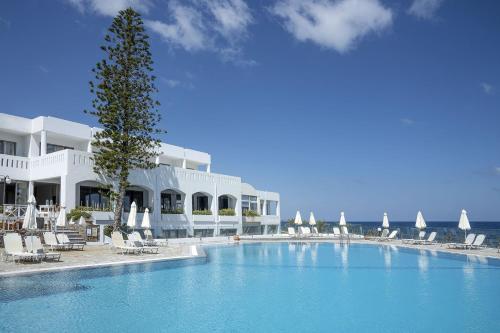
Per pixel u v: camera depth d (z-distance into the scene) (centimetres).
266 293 1159
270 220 5119
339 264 1823
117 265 1619
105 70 2786
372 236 3819
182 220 3644
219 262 1889
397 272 1565
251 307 995
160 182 3438
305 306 1009
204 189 3959
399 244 2888
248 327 833
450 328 821
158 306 1000
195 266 1716
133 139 2858
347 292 1176
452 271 1575
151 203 3353
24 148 2956
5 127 2778
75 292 1141
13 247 1537
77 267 1476
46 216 2423
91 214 2723
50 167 2717
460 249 2366
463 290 1201
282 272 1566
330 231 4509
